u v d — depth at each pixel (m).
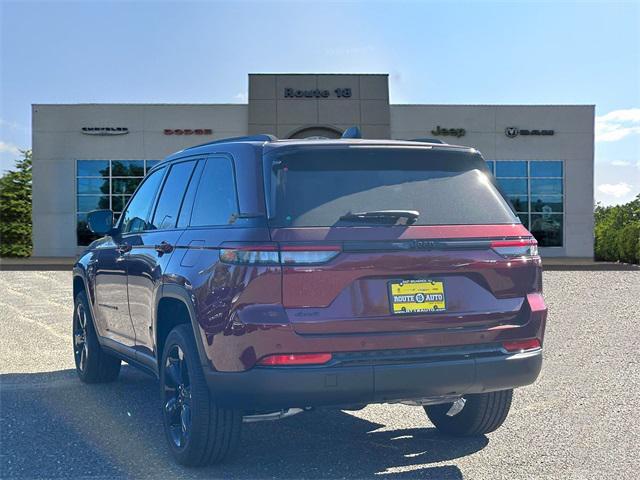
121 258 6.18
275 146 4.50
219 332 4.27
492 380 4.46
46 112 31.83
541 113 32.47
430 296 4.38
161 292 5.08
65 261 28.95
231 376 4.22
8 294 16.33
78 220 32.06
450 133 32.16
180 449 4.80
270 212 4.28
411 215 4.36
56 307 13.91
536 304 4.66
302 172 4.43
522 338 4.59
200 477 4.62
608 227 34.41
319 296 4.18
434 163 4.73
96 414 6.18
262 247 4.18
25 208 36.06
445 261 4.41
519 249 4.66
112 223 6.63
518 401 6.54
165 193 5.79
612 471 4.70
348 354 4.20
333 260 4.20
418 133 32.06
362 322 4.21
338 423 5.93
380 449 5.21
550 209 32.62
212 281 4.40
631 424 5.78
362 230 4.28
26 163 36.84
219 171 4.93
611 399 6.57
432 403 4.69
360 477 4.61
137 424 5.87
